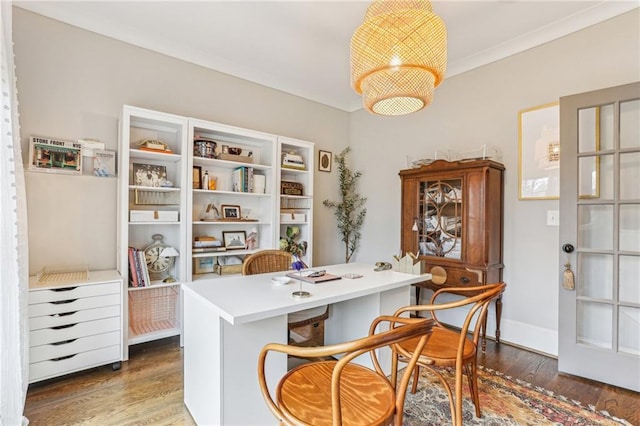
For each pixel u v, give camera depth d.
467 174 2.63
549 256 2.50
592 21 2.28
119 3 2.24
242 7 2.28
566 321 2.20
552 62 2.49
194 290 1.62
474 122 2.98
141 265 2.44
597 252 2.11
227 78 3.20
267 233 3.30
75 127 2.39
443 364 1.42
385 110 1.78
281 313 1.33
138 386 1.95
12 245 1.45
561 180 2.23
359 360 2.13
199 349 1.55
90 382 1.99
